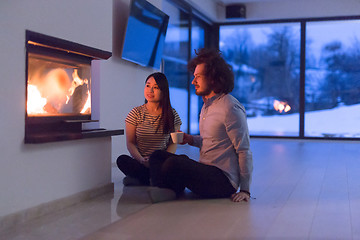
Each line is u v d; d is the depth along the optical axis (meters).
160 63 5.81
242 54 9.02
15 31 2.18
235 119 2.60
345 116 8.55
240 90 9.08
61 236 1.94
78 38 2.76
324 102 8.59
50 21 2.47
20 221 2.19
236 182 2.72
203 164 2.66
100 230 2.04
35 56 2.37
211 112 2.68
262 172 3.97
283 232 2.02
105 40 3.09
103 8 3.05
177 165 2.61
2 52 2.11
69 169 2.62
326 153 5.75
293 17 8.20
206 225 2.13
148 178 3.22
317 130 8.66
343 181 3.47
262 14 8.25
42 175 2.39
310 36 8.59
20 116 2.23
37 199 2.35
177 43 7.03
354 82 8.48
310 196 2.87
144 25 4.99
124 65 4.89
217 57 2.68
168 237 1.92
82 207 2.54
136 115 3.25
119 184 3.34
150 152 3.25
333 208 2.52
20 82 2.22
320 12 7.98
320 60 8.58
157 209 2.47
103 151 2.97
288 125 8.88
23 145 2.25
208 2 7.80
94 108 3.16
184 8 7.11
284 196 2.87
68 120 2.64
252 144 7.25
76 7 2.73
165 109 3.19
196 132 8.27
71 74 2.71
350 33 8.45
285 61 8.86
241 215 2.33
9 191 2.15
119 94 4.78
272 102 8.95
